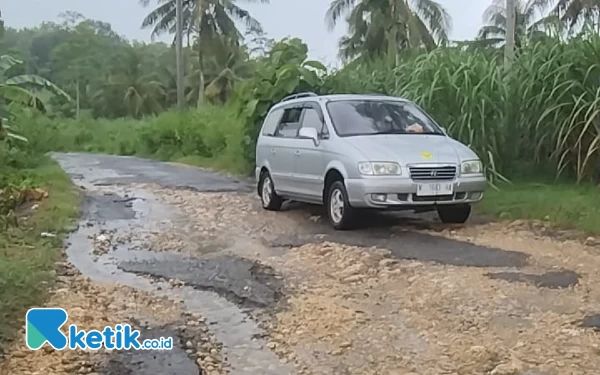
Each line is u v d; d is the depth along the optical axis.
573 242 8.62
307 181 10.62
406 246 8.66
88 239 9.59
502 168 12.97
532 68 12.54
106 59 56.31
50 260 8.08
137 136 32.47
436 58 13.79
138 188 15.57
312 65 17.17
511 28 17.03
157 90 53.38
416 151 9.49
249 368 5.09
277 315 6.23
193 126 28.06
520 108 12.67
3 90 16.55
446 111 13.05
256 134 17.84
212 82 46.50
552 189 11.85
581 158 12.04
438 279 7.10
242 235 9.77
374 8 35.69
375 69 16.44
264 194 12.11
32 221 10.38
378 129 10.27
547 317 5.92
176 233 9.98
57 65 57.22
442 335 5.60
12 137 16.92
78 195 14.02
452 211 10.02
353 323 5.94
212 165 22.12
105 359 5.28
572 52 12.04
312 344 5.52
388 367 5.03
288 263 8.05
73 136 37.72
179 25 36.94
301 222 10.70
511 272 7.31
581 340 5.39
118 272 7.83
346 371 4.99
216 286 7.19
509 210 10.47
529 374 4.79
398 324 5.89
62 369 5.09
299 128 11.11
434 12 36.47
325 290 6.92
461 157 9.57
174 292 7.01
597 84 11.79
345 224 9.73
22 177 14.73
